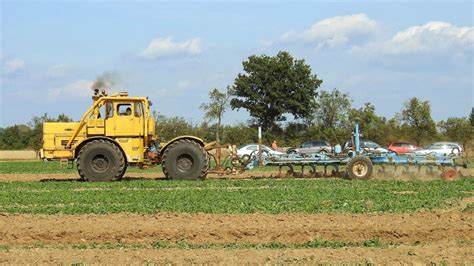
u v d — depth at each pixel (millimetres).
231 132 69562
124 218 16391
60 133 26688
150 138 26953
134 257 12375
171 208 17891
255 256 12383
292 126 76250
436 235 14820
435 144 43219
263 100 73812
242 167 28172
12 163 53000
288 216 16375
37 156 71812
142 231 14875
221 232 14852
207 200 19625
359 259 12133
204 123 69188
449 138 65875
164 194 21422
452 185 24312
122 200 19969
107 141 26297
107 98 26562
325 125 75062
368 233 14883
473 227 15172
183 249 13273
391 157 27984
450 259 12195
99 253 12750
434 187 23531
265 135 71000
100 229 15031
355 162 27422
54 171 39250
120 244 14164
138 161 26594
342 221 15742
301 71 74125
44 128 26719
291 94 73938
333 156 28438
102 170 26219
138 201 19656
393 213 16828
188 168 26484
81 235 14797
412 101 67875
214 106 69625
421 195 20750
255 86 74375
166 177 27266
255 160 28359
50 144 26672
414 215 16422
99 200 20047
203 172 26500
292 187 23750
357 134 28516
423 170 28156
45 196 21203
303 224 15375
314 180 26984
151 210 17547
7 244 14289
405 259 12164
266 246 13766
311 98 74438
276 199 19766
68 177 32250
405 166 28469
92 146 26125
